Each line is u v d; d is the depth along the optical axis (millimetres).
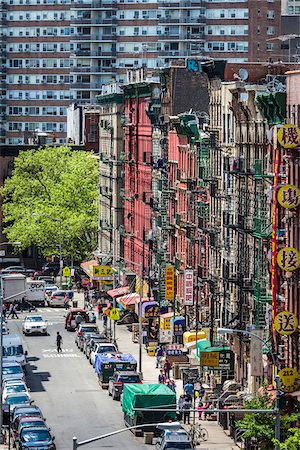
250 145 164250
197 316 174500
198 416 150875
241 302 160500
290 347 141250
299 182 141250
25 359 178375
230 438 139000
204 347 165250
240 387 154875
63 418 149875
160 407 132750
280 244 143875
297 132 139375
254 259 158875
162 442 129250
